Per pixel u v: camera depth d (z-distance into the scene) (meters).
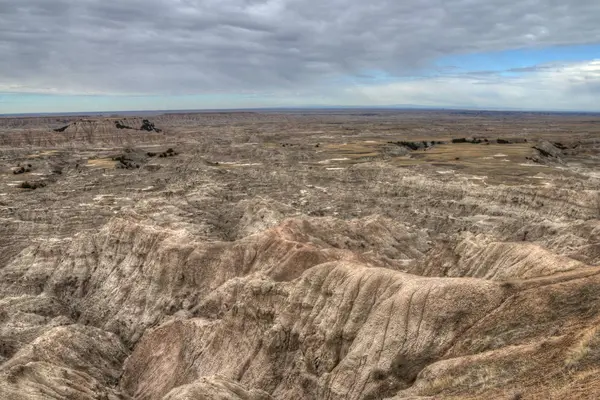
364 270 51.00
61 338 58.78
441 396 33.22
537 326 36.69
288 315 52.12
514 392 29.97
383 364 41.91
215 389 42.81
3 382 43.78
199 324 58.09
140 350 60.34
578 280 38.94
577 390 27.34
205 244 75.44
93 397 47.00
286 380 47.81
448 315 41.94
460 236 68.00
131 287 75.44
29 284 80.50
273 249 69.69
